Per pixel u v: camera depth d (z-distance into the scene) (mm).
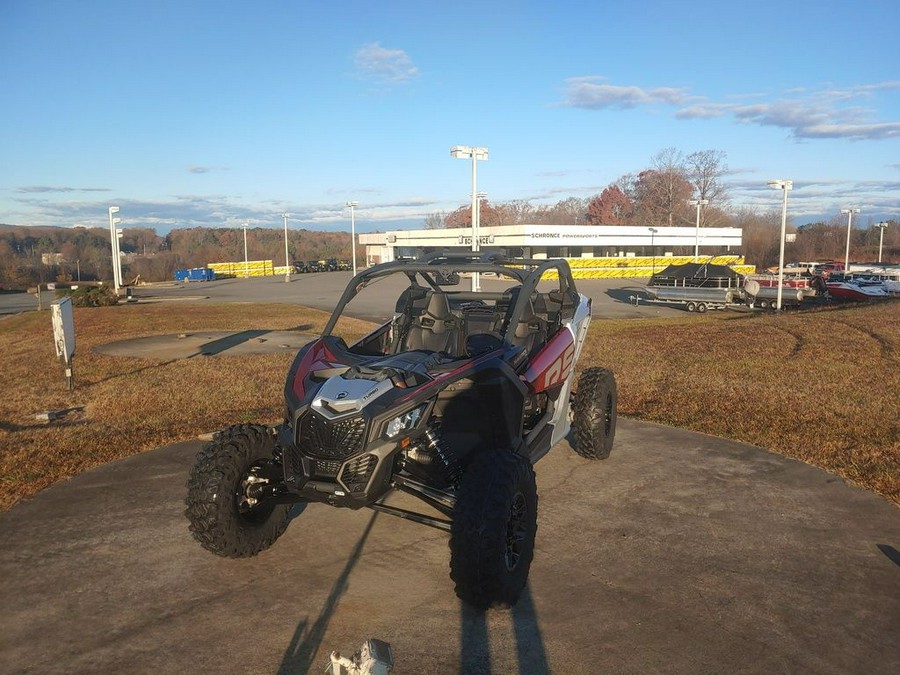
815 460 6484
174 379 11008
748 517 5180
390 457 3906
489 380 4461
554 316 6047
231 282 63594
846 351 12961
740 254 82312
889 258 85375
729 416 8102
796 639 3562
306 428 3955
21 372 12320
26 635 3637
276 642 3562
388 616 3820
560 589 4109
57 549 4688
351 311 27859
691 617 3779
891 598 3986
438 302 5109
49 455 6746
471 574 3619
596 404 6340
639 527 5016
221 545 4199
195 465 4262
